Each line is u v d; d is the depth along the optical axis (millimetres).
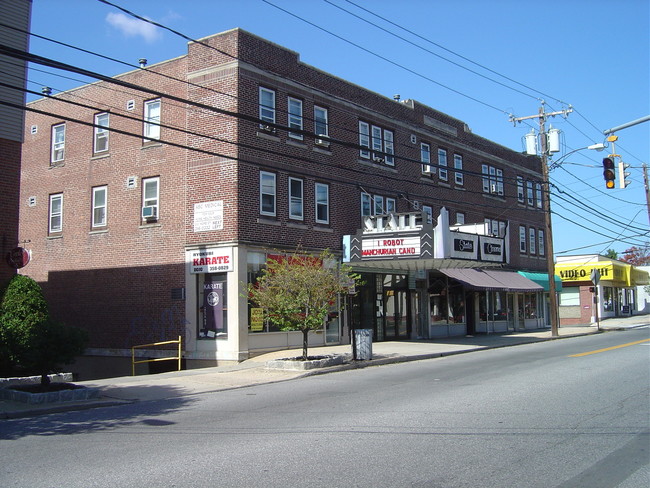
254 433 8672
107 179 23234
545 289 36344
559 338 29781
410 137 28484
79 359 23031
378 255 22453
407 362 19062
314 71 23359
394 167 27094
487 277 30969
